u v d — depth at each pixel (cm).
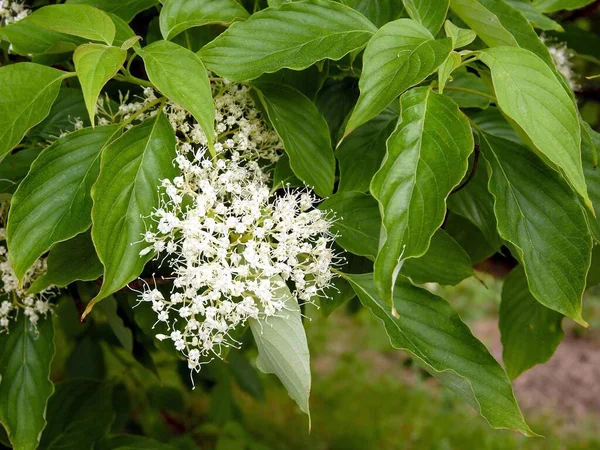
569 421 166
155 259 38
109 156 29
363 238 35
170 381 106
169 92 27
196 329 32
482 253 50
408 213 25
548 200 32
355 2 36
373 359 184
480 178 42
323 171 34
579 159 26
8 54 43
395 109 40
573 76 59
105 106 40
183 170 31
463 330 32
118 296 48
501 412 30
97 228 28
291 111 34
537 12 43
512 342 51
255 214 30
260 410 147
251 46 31
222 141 35
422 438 147
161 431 84
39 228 30
